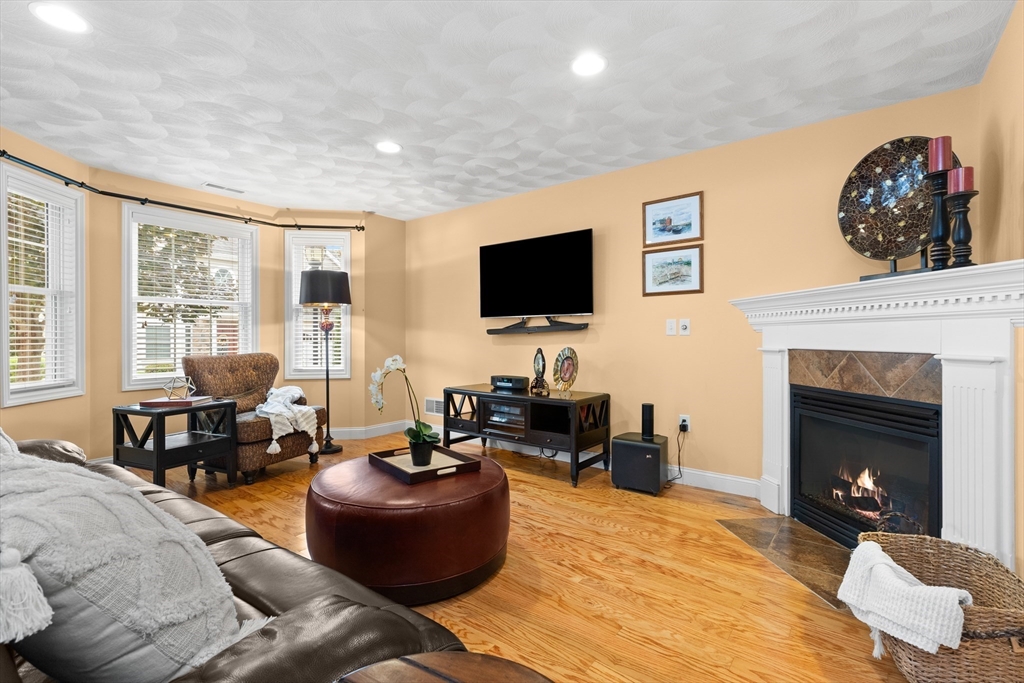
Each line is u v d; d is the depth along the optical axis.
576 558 2.29
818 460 2.63
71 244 3.50
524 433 3.67
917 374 2.03
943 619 1.24
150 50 2.13
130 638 0.69
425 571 1.87
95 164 3.60
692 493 3.22
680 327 3.42
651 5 1.88
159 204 3.99
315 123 2.89
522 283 4.19
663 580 2.09
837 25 1.99
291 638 0.74
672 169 3.45
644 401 3.60
